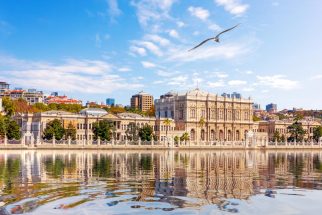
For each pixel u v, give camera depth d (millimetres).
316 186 36531
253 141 174875
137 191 32500
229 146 162375
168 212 24719
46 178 42062
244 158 91250
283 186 36375
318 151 164625
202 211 24984
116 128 186875
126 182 38656
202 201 28047
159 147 144375
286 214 24766
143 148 140625
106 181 39531
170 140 163625
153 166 60438
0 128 137500
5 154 97188
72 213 24453
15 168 54719
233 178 42875
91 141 137750
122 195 30500
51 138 148875
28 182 38500
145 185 36344
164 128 198500
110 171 50844
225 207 26203
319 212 25375
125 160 76750
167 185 36344
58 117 172500
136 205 26625
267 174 48188
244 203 27562
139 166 60312
